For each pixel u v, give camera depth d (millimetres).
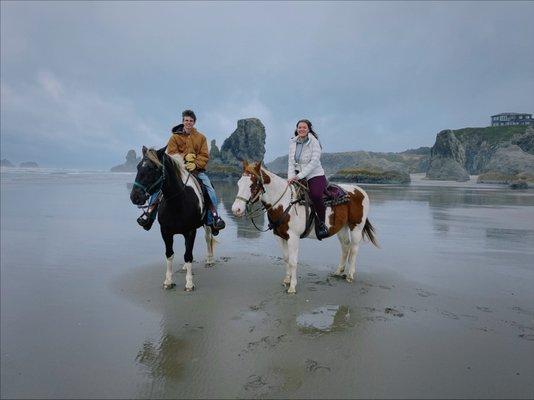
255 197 5867
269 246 9812
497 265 8125
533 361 4191
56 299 5941
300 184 6277
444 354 4305
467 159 102500
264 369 3963
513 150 57562
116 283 6680
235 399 3492
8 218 14469
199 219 6637
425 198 25328
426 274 7434
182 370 3967
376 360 4148
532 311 5602
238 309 5520
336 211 6613
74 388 3695
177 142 7012
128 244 10070
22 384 3770
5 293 6211
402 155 155875
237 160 68250
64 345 4512
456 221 14742
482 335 4789
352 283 6809
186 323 5051
